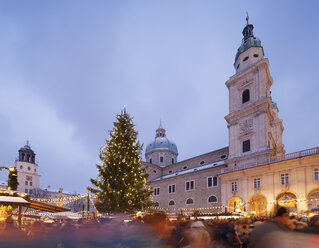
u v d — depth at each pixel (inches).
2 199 538.3
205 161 2511.1
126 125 1157.1
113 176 1052.5
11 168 793.6
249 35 2204.7
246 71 1969.7
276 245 153.6
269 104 1808.6
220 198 1882.4
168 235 188.5
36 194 3553.2
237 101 2050.9
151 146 3609.7
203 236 207.3
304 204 1279.5
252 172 1577.3
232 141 1968.5
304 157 1318.9
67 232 206.4
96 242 191.8
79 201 2449.6
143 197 1082.1
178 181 2301.9
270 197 1435.8
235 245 275.9
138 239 183.2
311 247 143.7
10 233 223.9
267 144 1701.5
